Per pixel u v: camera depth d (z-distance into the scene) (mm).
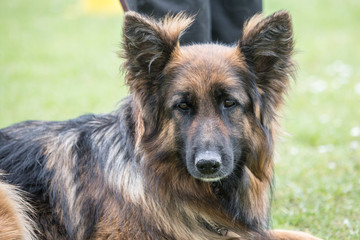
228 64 7113
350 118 15359
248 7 9820
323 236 8578
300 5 36000
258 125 7324
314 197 10125
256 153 7453
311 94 17969
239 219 7645
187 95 7020
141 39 6996
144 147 7250
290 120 15078
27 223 7445
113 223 7250
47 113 16375
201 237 7527
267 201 7941
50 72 22094
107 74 21734
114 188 7328
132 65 7062
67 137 8023
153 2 8484
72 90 19297
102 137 7805
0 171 7844
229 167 6934
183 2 8586
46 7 38656
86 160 7770
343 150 12695
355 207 9555
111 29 31484
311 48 25438
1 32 30500
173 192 7359
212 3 9828
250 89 7211
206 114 7008
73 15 36062
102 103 17594
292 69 7211
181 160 7242
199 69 7051
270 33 6988
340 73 20781
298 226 9133
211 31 10031
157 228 7262
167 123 7199
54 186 7762
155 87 7242
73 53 25609
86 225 7535
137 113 7316
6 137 8406
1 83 20125
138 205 7199
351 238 8438
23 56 24859
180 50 7281
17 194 7551
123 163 7402
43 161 7922
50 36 29688
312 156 12281
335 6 35656
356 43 26375
